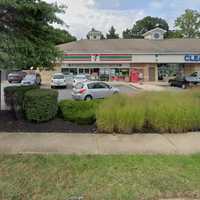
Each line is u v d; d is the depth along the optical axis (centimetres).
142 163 639
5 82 4112
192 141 852
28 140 842
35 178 552
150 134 938
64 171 589
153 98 1027
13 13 1005
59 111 1104
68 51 4228
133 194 489
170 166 621
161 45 4641
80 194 489
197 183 533
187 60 4441
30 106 1026
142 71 4431
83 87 2061
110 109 947
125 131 942
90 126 1020
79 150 750
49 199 471
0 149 749
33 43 1007
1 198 475
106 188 512
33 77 3628
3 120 1079
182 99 1033
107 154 716
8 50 911
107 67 4347
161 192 498
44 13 996
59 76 3506
